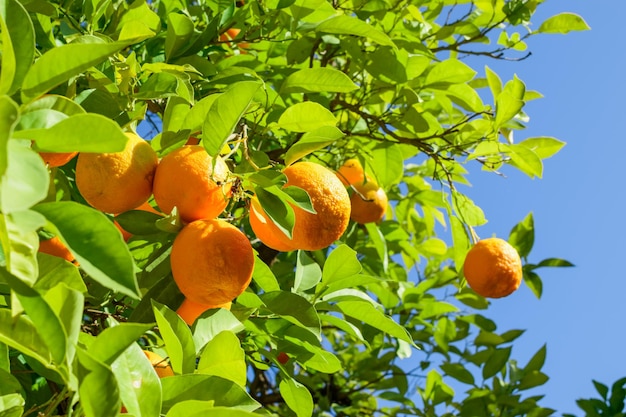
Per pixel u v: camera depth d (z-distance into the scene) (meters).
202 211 0.90
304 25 1.34
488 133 1.51
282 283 1.57
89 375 0.69
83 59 0.74
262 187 0.92
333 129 1.00
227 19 1.38
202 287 0.88
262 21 1.37
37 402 1.11
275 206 0.91
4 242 0.69
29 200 0.62
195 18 1.47
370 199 1.51
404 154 1.66
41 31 1.13
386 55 1.46
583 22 1.65
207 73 1.29
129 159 0.90
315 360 1.13
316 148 1.01
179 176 0.89
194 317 1.00
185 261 0.88
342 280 1.13
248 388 1.85
